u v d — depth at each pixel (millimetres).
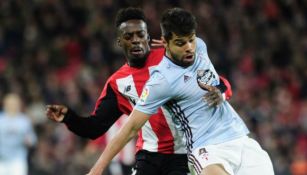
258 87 56156
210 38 58656
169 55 18672
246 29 61000
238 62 57719
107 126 20812
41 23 57688
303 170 46031
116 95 20656
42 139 45250
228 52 58281
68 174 41625
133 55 19891
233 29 60562
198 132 18781
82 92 50062
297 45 61281
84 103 49438
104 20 58062
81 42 57719
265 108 52750
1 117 38656
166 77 18344
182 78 18438
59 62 55438
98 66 54219
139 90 20172
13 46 56094
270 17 63062
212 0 61719
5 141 38469
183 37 17938
